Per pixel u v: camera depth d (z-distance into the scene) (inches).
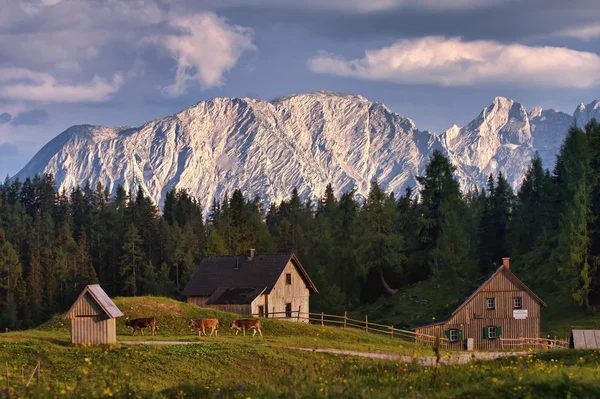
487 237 4726.9
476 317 3139.8
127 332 2454.5
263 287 3380.9
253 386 1087.6
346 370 1253.1
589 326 3292.3
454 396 951.6
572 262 3479.3
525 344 3120.1
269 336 2409.0
